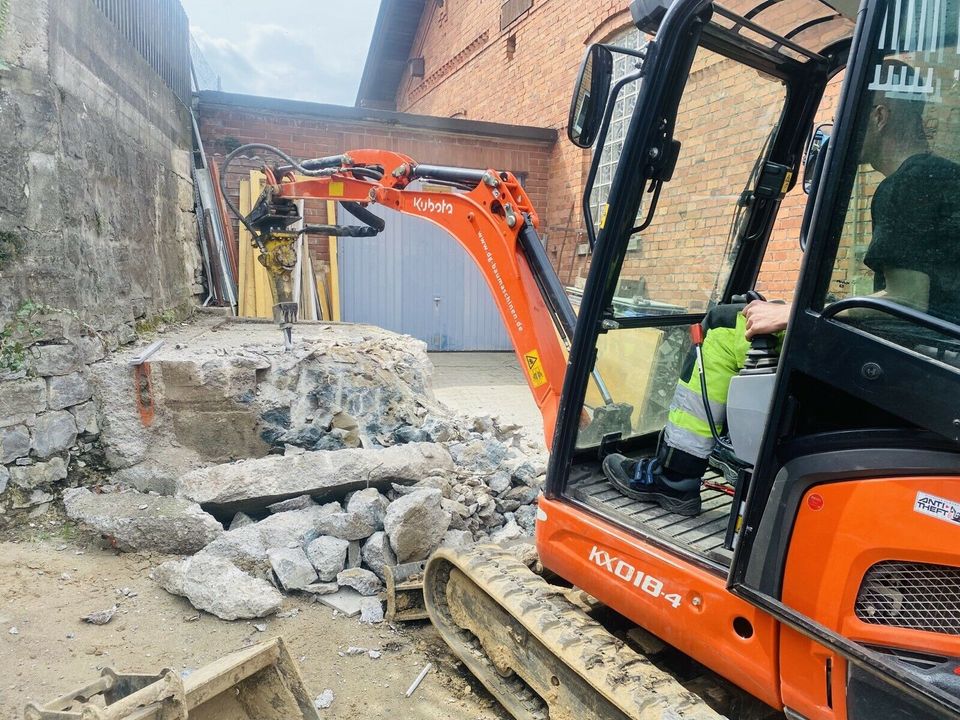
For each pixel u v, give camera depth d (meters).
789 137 3.08
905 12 1.74
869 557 1.77
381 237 10.44
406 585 3.56
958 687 1.64
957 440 1.60
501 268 3.47
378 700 3.02
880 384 1.72
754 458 2.26
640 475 2.73
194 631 3.37
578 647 2.48
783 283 4.23
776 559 1.96
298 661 3.23
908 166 1.78
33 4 3.90
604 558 2.55
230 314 8.18
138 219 5.66
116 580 3.70
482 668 3.06
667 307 2.98
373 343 6.05
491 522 4.57
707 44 2.62
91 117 4.63
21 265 3.90
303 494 4.29
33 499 4.02
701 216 3.00
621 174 2.42
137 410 4.52
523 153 10.83
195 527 3.93
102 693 2.08
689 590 2.25
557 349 3.33
